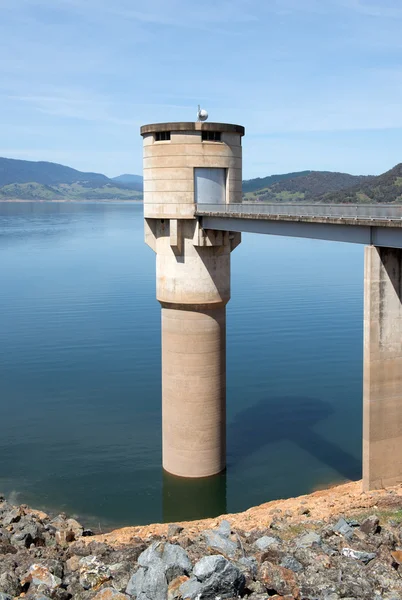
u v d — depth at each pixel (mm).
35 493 42656
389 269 32125
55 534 29422
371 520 26078
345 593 21172
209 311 43844
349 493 34656
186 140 42344
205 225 42438
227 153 43344
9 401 59312
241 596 21141
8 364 70938
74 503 41375
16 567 23938
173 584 21609
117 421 54438
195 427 44438
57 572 23609
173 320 44156
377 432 33062
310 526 27562
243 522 31672
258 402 58750
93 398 60031
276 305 103438
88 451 48781
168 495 42469
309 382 64250
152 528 33156
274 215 36250
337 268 151500
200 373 44062
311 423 53719
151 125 42812
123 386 63438
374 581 21844
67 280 130375
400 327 32719
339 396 60000
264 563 22547
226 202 43906
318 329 86750
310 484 43312
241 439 50688
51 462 47031
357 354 74125
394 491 32156
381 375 32719
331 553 23938
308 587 21609
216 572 20922
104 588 22031
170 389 44844
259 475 44875
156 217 43375
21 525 30359
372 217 31250
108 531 37719
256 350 76188
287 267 154375
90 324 90312
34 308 101688
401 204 29766
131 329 86875
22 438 51094
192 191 42594
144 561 23812
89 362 71625
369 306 32031
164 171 42781
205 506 40969
